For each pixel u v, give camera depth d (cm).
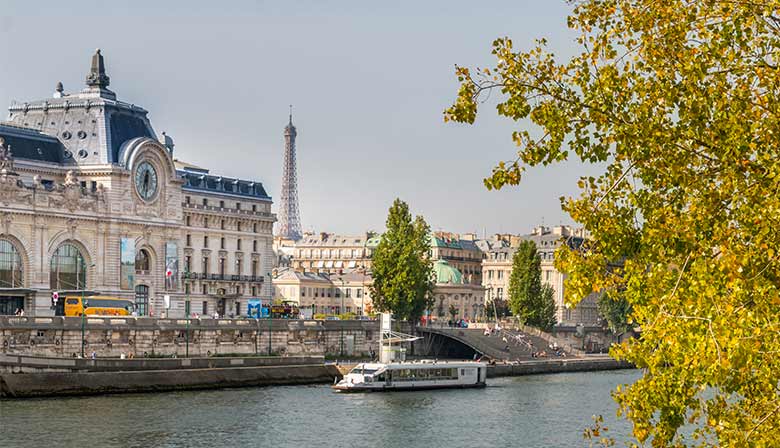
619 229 3916
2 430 10625
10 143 19988
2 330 14325
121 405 12669
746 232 3603
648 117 3791
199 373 14725
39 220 19175
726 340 3359
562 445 10675
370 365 15612
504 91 3900
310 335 18888
